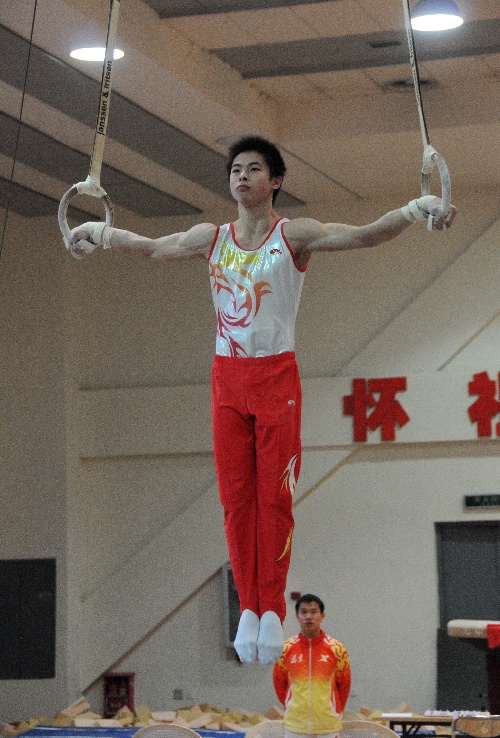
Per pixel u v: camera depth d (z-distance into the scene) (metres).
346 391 15.57
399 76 12.74
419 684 15.03
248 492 4.19
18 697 15.83
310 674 9.16
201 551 15.98
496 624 9.41
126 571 16.17
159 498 16.38
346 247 4.12
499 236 15.32
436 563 15.20
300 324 16.17
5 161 13.96
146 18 10.73
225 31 11.38
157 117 12.48
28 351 16.39
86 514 16.53
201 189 15.36
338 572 15.50
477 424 15.05
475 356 15.34
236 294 4.22
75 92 11.66
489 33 11.47
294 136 13.46
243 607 4.16
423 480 15.36
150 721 14.64
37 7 9.59
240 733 13.54
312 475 15.64
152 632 16.12
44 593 15.95
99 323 16.80
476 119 12.94
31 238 16.52
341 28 11.27
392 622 15.24
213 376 4.28
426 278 15.77
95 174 4.67
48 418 16.23
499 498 14.96
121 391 16.48
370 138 13.27
